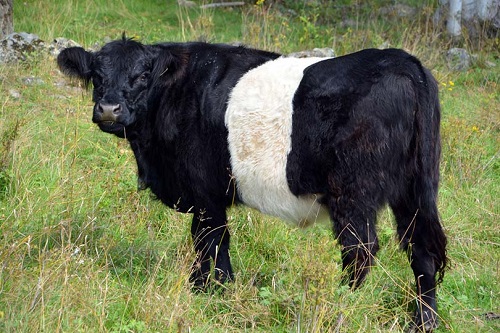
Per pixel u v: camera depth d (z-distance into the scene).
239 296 6.52
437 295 7.00
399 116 6.20
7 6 12.62
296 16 17.42
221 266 7.20
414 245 6.44
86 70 7.18
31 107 10.44
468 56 14.66
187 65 7.11
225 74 6.95
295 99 6.48
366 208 6.32
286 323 6.29
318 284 5.96
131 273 6.91
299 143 6.45
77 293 6.05
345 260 6.43
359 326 6.12
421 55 14.22
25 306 5.69
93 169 8.74
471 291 7.30
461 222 8.56
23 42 12.09
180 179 7.17
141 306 6.14
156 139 7.21
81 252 6.89
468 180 9.58
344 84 6.31
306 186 6.52
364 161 6.24
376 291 6.81
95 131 10.02
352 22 17.03
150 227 7.67
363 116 6.21
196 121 6.97
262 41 14.02
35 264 6.71
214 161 6.95
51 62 11.94
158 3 16.97
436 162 6.38
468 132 10.65
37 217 7.56
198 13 16.53
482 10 16.17
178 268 6.80
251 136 6.66
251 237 7.94
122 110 6.84
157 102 7.14
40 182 8.32
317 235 8.08
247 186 6.83
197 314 6.32
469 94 12.84
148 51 7.06
